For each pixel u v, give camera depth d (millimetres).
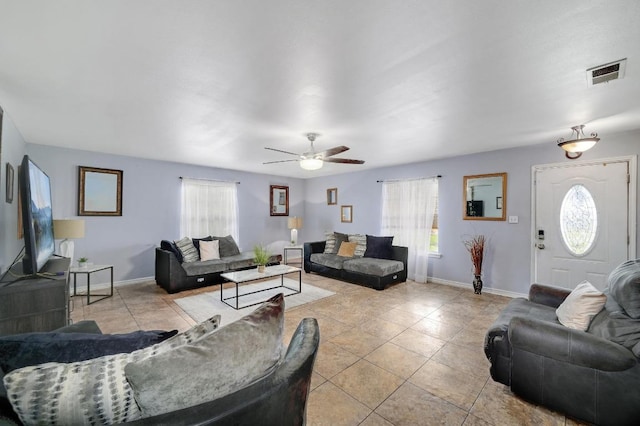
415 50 1633
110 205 4508
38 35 1486
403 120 2852
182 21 1380
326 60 1742
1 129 2412
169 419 712
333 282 5004
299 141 3666
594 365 1578
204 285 4613
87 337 974
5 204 2623
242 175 6309
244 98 2307
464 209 4617
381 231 5789
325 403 1802
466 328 2992
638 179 3234
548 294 2539
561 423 1646
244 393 817
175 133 3311
